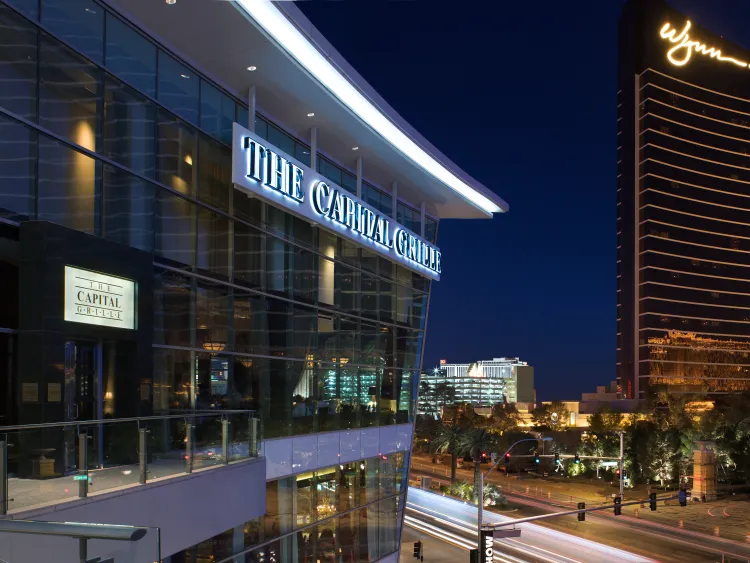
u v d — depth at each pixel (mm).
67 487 9711
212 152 19609
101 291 14031
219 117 20031
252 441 15867
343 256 26766
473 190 31953
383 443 29484
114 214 15852
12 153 13336
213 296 19219
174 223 17859
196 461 13211
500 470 116438
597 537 61250
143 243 16688
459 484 88688
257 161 19859
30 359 12312
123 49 16453
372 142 25641
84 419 14391
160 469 11961
